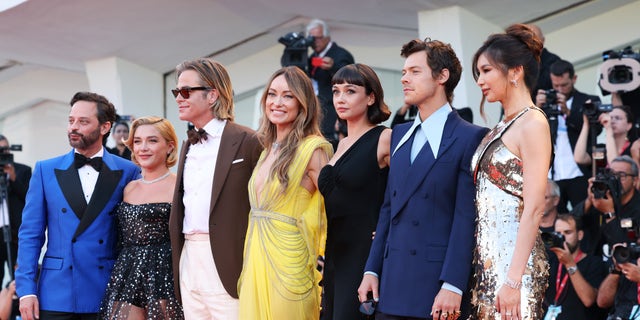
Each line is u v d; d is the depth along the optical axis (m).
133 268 4.43
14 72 10.46
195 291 4.12
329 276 3.86
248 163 4.16
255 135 4.20
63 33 8.65
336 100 3.93
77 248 4.57
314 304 3.90
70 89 10.38
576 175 6.36
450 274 3.26
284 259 3.86
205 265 4.11
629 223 5.12
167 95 9.71
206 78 4.25
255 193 3.98
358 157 3.81
